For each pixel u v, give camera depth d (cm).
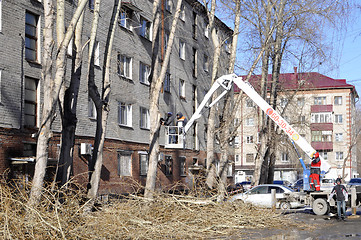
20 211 1147
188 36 4003
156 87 2030
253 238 1275
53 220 1142
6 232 1028
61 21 1506
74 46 1698
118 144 2886
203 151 4256
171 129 2666
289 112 3519
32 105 2172
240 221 1530
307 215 2077
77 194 1337
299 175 7006
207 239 1288
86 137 2545
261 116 3309
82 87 2530
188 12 4022
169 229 1334
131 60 3098
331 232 1408
